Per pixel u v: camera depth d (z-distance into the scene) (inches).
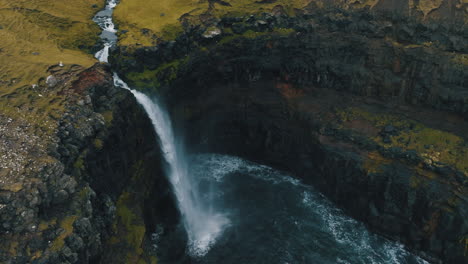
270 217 2070.6
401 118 2188.7
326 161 2186.3
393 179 1946.4
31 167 1273.4
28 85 1595.7
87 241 1294.3
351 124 2220.7
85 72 1740.9
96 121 1552.7
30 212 1167.6
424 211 1831.9
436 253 1803.6
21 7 2222.0
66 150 1378.0
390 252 1875.0
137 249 1598.2
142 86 2036.2
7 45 1878.7
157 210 1934.1
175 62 2207.2
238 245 1883.6
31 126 1413.6
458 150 1930.4
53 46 1996.8
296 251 1861.5
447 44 2126.0
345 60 2358.5
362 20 2336.4
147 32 2235.5
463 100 2015.3
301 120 2357.3
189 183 2288.4
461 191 1772.9
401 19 2258.9
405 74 2197.3
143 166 1902.1
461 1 2144.4
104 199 1535.4
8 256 1089.4
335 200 2177.7
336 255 1846.7
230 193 2247.8
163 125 2111.2
